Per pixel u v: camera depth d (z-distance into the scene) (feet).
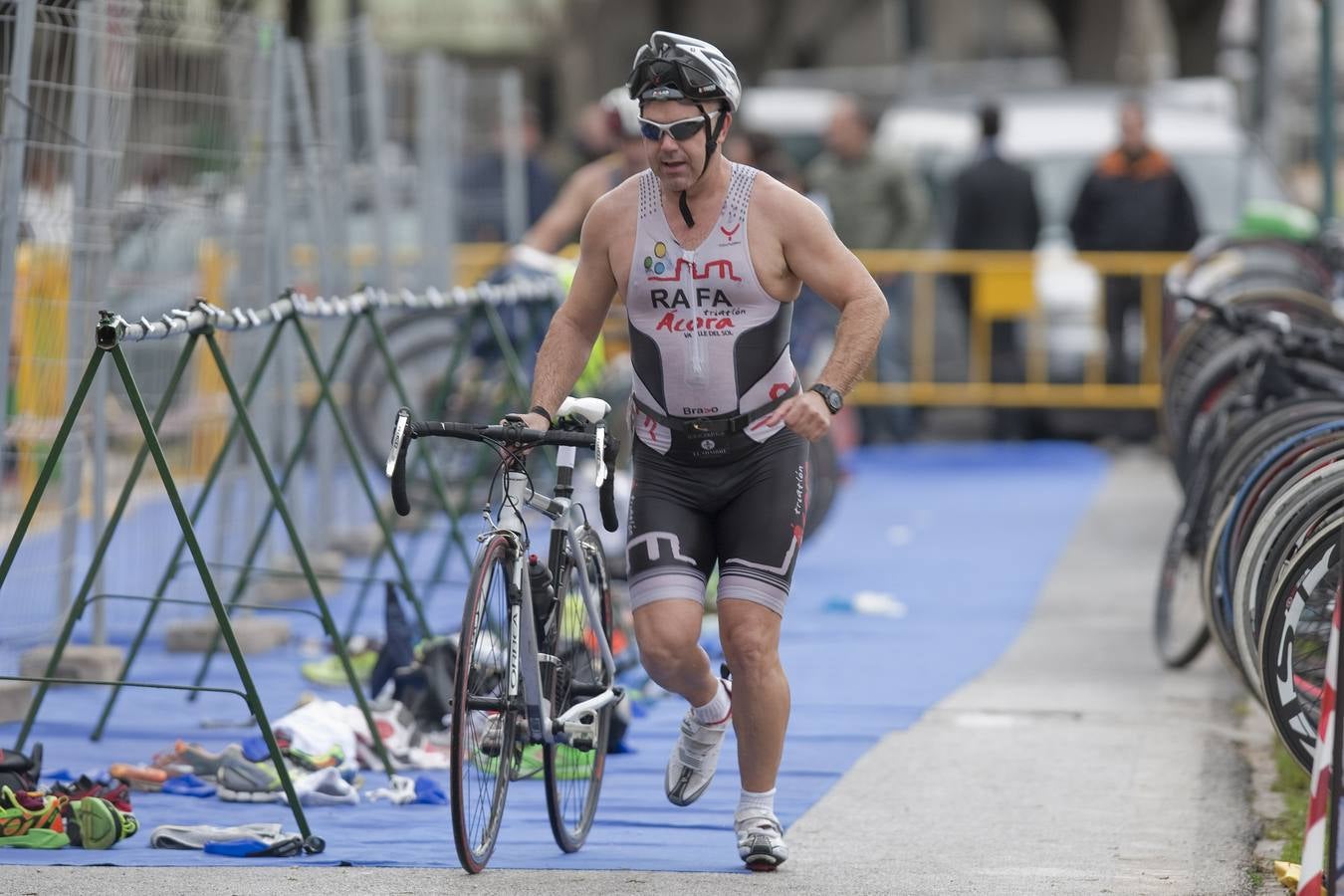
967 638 111.34
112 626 108.68
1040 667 102.83
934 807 73.87
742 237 63.41
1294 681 61.21
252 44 106.83
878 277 201.46
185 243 104.99
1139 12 455.63
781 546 64.44
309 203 122.31
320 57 127.65
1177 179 198.80
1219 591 76.64
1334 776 52.31
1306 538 63.31
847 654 106.63
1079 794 75.92
